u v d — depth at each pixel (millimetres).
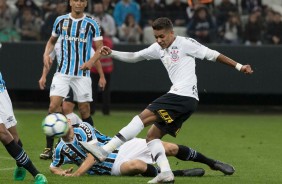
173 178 25578
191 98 26156
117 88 57344
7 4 58156
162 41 26172
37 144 39125
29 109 59688
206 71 56812
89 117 35031
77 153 27703
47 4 58344
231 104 62000
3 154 34875
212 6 59031
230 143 41188
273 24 58688
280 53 56969
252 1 60031
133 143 28172
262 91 57125
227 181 27031
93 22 34406
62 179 26422
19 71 57125
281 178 28625
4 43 56938
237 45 57031
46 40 57812
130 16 58500
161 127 26094
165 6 59031
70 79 34219
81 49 34312
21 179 26531
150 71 57312
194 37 58344
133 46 56812
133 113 57938
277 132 47031
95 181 26047
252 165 32625
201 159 28594
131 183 25719
